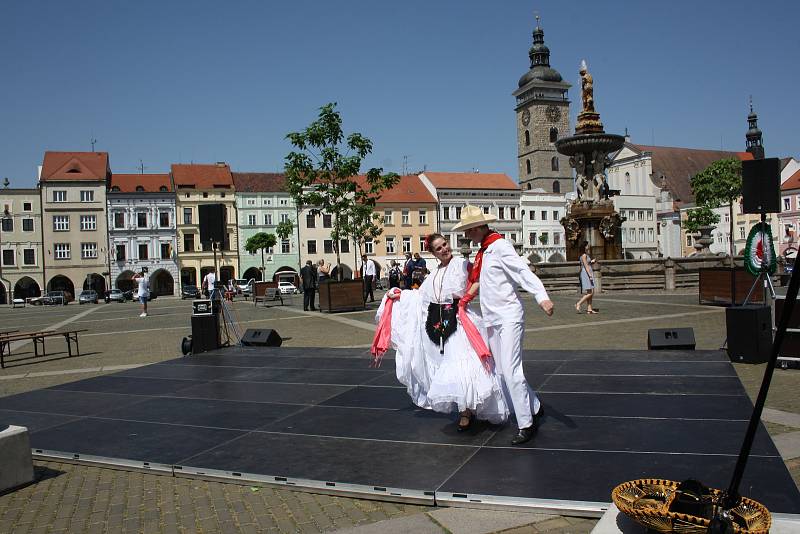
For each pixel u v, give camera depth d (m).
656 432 5.50
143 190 73.56
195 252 73.81
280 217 75.62
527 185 104.06
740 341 8.90
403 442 5.71
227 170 75.94
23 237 69.69
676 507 3.36
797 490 4.09
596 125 29.75
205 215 13.17
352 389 8.14
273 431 6.34
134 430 6.70
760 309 8.84
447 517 4.22
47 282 70.12
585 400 6.81
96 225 71.38
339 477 4.93
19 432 5.30
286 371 9.72
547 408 6.55
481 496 4.34
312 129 22.64
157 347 14.78
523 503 4.22
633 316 16.22
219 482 5.20
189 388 8.80
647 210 85.81
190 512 4.59
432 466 5.02
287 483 4.94
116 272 71.88
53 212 70.25
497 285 5.36
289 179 22.98
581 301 17.66
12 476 5.21
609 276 28.36
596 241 29.70
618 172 95.31
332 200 23.52
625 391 7.12
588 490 4.33
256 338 13.12
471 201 80.69
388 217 77.56
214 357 11.56
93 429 6.83
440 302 5.73
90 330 20.80
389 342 6.28
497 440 5.57
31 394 8.98
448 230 79.56
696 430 5.50
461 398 5.45
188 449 5.91
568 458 4.98
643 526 3.37
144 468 5.55
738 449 4.95
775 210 9.59
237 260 74.69
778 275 24.81
